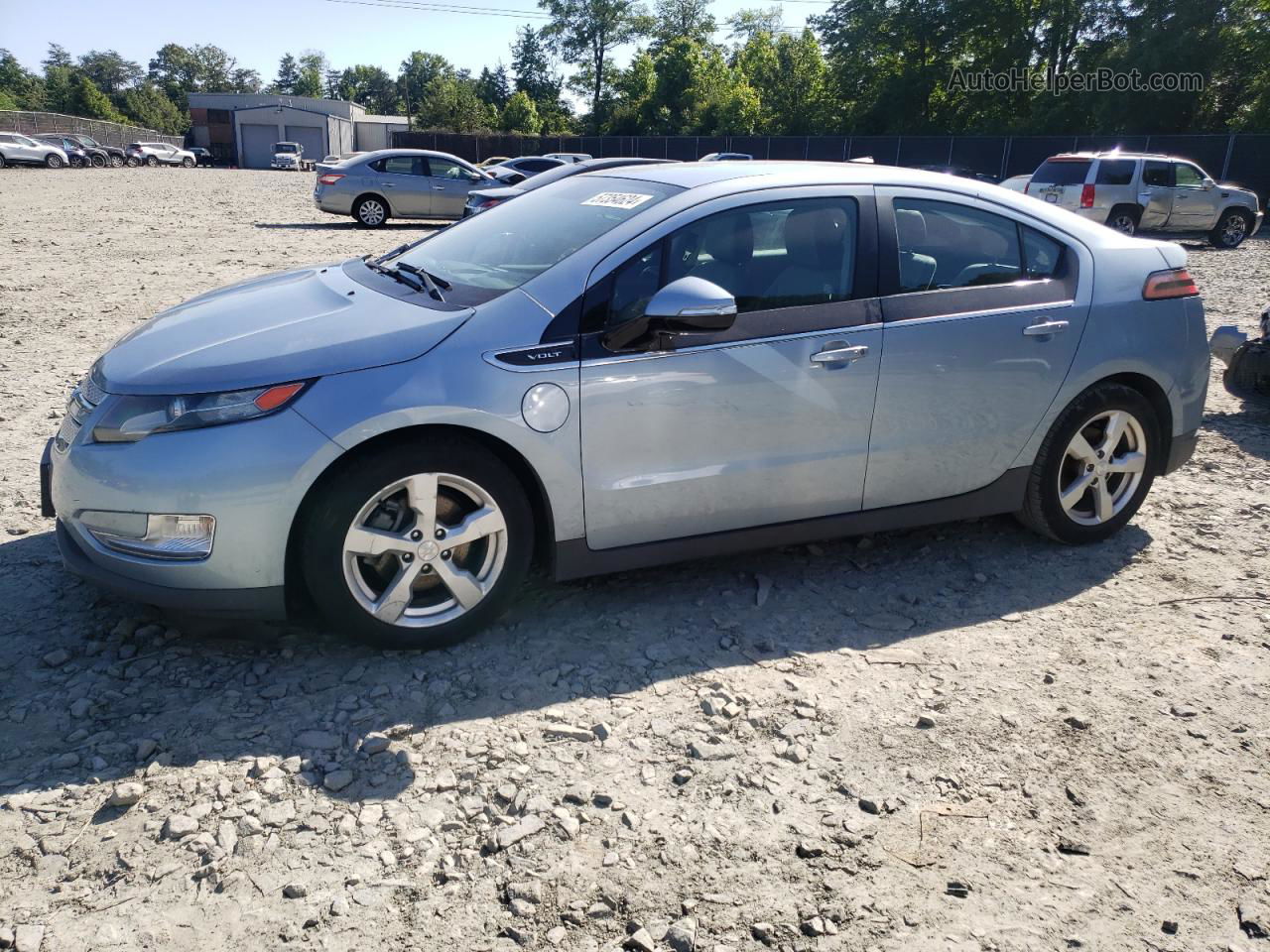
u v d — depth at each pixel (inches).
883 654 133.7
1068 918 88.7
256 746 108.5
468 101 3299.7
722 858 94.7
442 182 783.7
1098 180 748.6
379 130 3757.4
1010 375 153.3
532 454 126.1
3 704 114.3
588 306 129.6
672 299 122.9
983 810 102.7
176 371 118.6
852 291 143.6
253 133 3321.9
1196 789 107.1
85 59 6461.6
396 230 761.0
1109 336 159.5
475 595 129.0
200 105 3363.7
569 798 102.2
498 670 126.1
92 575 121.0
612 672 126.8
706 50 3412.9
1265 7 1314.0
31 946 80.6
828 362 140.1
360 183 762.8
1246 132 1263.5
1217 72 1359.5
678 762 109.2
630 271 132.6
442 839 95.7
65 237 599.2
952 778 107.6
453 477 123.3
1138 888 92.7
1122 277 162.4
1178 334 166.7
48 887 87.4
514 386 123.8
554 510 130.2
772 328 137.7
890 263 146.3
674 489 136.0
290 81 6850.4
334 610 122.2
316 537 118.6
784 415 139.6
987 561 163.9
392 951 82.4
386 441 120.3
